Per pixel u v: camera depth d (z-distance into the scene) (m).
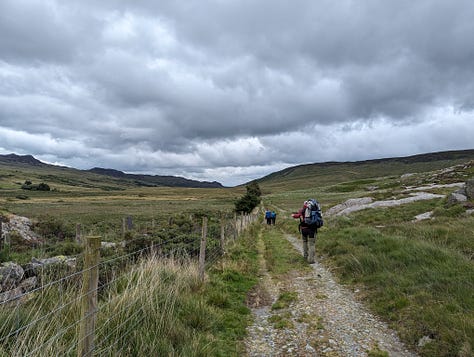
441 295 6.04
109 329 4.42
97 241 3.48
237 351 4.99
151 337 4.51
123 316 4.72
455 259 7.50
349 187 100.88
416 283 6.87
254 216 35.88
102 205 83.25
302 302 7.20
